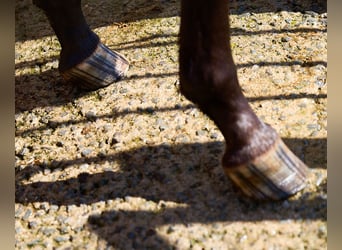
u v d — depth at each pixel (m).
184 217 1.94
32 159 2.29
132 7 3.02
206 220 1.92
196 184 2.04
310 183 1.97
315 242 1.81
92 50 2.49
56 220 2.03
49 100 2.57
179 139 2.23
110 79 2.54
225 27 1.65
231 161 1.86
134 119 2.37
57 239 1.96
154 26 2.84
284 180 1.90
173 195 2.02
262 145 1.85
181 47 1.69
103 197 2.07
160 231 1.91
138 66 2.62
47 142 2.36
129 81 2.56
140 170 2.14
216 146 2.17
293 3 2.83
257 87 2.39
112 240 1.92
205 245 1.84
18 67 2.79
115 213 2.00
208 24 1.63
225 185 2.02
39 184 2.18
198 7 1.60
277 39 2.62
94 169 2.19
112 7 3.04
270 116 2.25
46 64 2.79
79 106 2.50
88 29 2.50
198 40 1.65
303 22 2.71
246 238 1.84
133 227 1.94
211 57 1.68
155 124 2.32
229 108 1.81
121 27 2.89
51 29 3.01
